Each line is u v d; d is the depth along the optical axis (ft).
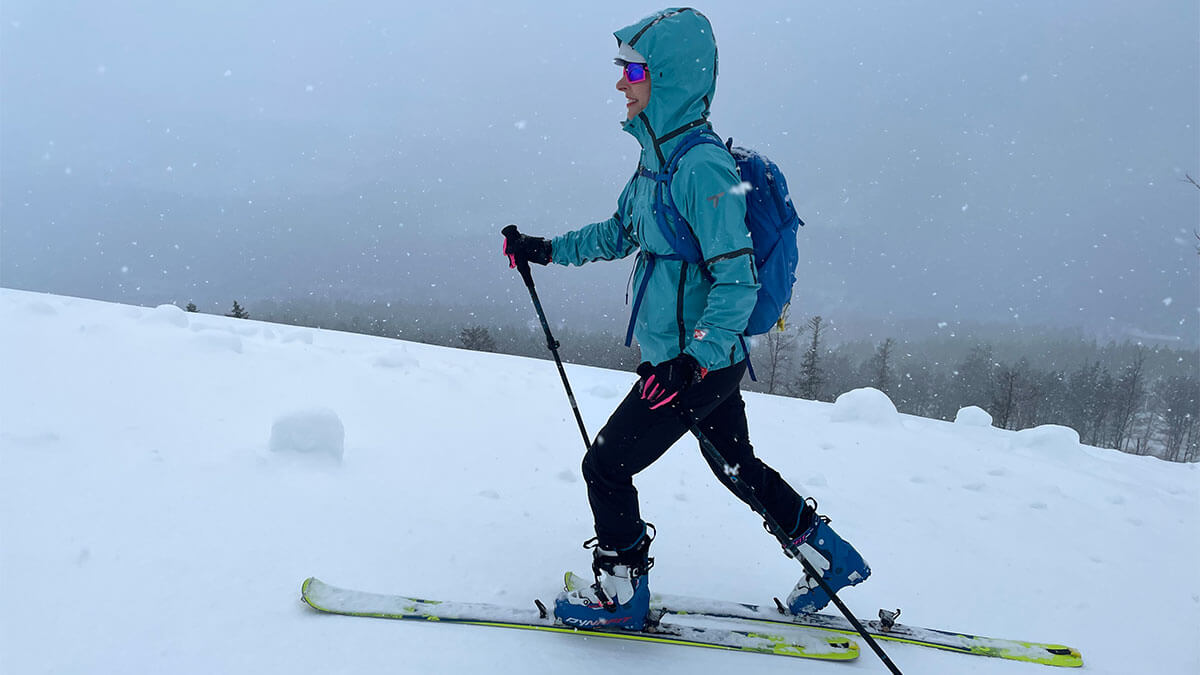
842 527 10.61
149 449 9.32
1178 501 13.93
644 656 6.39
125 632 5.63
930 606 8.33
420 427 12.72
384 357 17.29
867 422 18.16
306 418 10.04
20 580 6.09
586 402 17.10
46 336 13.04
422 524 8.50
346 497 8.92
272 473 9.20
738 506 10.76
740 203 5.96
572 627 6.54
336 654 5.70
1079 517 12.23
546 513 9.48
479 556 7.93
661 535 9.41
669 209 6.19
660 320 6.48
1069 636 7.92
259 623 6.00
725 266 5.87
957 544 10.38
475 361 21.52
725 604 7.58
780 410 19.06
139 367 12.67
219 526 7.59
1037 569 9.72
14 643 5.32
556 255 8.21
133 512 7.57
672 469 12.25
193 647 5.56
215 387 12.66
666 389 5.72
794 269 6.70
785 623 7.34
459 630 6.30
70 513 7.32
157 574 6.50
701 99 6.39
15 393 10.30
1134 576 9.78
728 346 5.89
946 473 14.29
